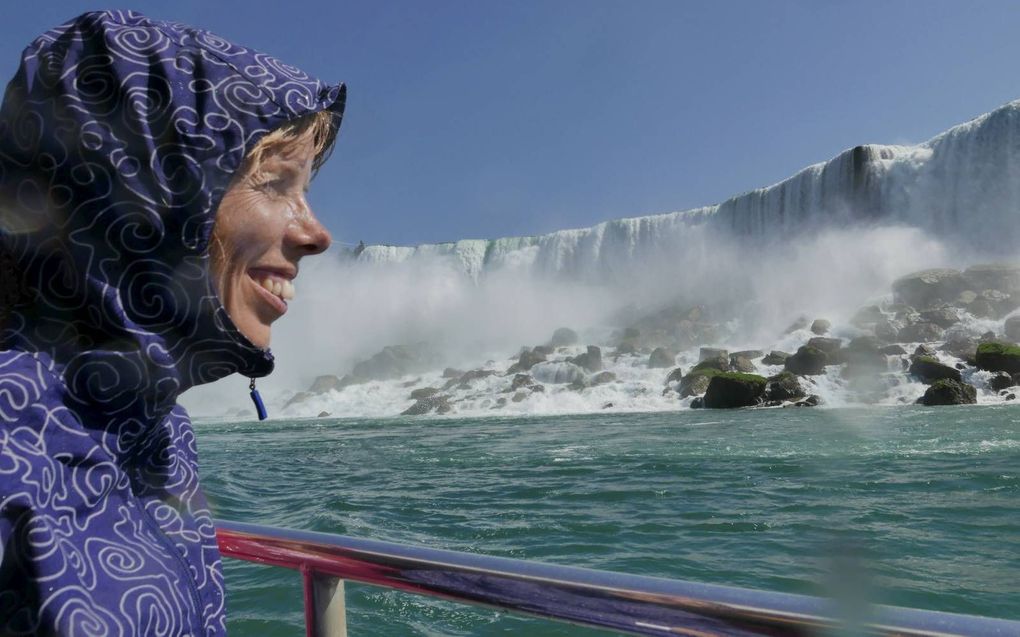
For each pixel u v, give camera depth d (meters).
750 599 0.82
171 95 0.75
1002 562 5.50
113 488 0.78
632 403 28.86
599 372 33.50
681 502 8.43
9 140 0.76
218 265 0.81
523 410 30.70
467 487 10.28
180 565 0.82
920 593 4.86
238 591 5.05
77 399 0.74
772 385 25.41
